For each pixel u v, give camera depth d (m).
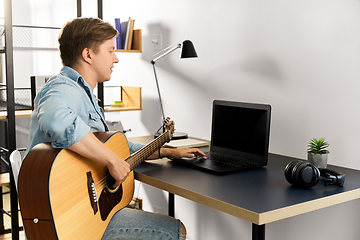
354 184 1.44
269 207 1.16
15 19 3.93
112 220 1.46
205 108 2.45
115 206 1.46
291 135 1.97
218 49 2.33
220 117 1.94
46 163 1.11
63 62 1.44
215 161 1.75
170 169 1.65
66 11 3.65
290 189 1.36
